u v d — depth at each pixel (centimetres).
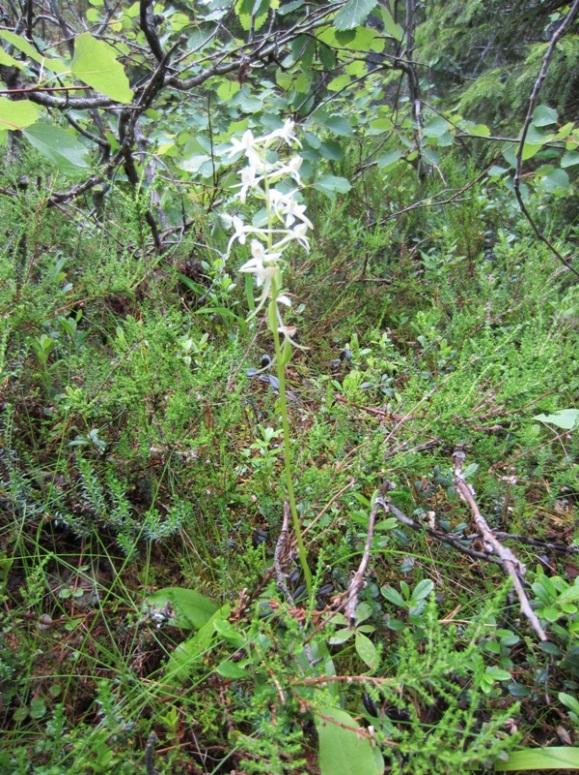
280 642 134
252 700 125
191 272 370
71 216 332
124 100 153
